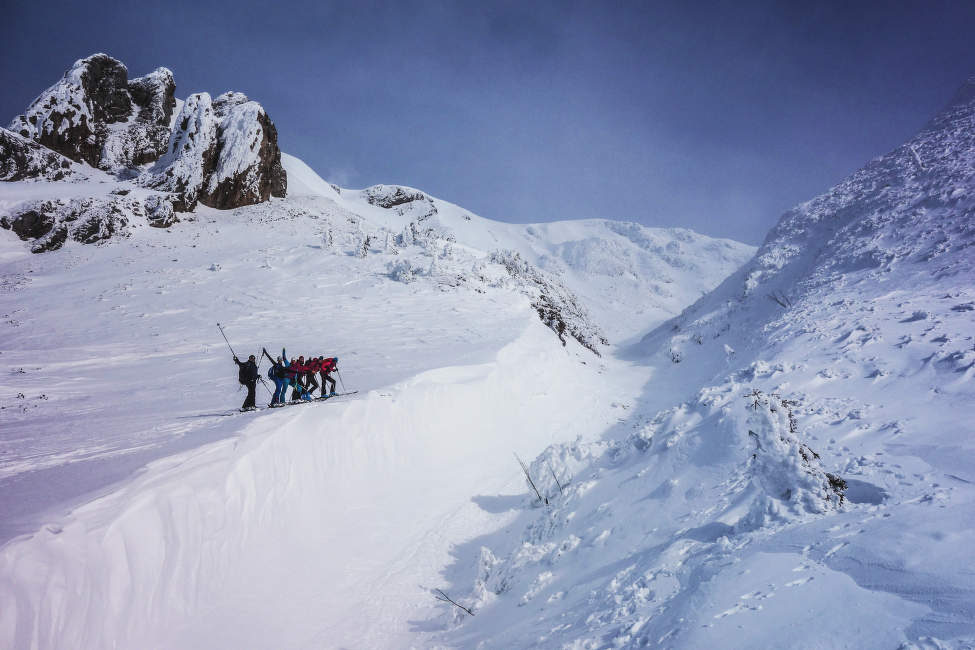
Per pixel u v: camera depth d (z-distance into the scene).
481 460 17.30
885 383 11.27
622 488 10.15
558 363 28.83
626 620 5.69
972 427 7.77
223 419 12.95
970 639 3.09
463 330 29.27
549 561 9.37
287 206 57.09
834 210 35.41
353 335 27.52
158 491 8.41
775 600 4.43
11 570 6.08
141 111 62.91
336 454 13.33
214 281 36.38
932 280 18.41
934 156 32.12
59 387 18.80
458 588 10.39
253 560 9.97
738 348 25.81
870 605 3.84
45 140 53.25
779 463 6.70
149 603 7.75
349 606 9.90
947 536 4.40
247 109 57.00
